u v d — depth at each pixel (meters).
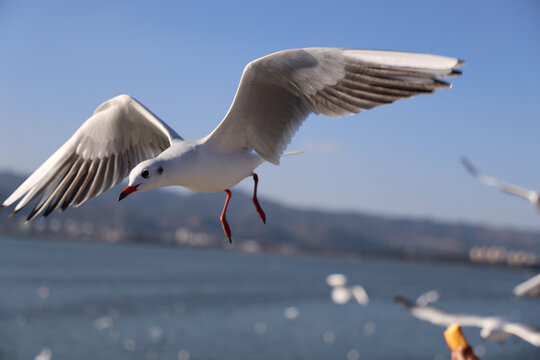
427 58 2.78
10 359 30.12
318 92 3.28
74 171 3.97
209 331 42.44
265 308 58.03
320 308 60.22
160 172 3.46
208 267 133.38
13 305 47.59
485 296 86.88
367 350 39.00
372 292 80.50
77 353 32.62
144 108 4.08
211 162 3.58
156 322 44.72
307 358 35.59
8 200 3.58
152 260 146.62
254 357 34.78
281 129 3.56
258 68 3.35
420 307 4.07
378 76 2.97
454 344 3.20
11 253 123.75
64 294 57.62
